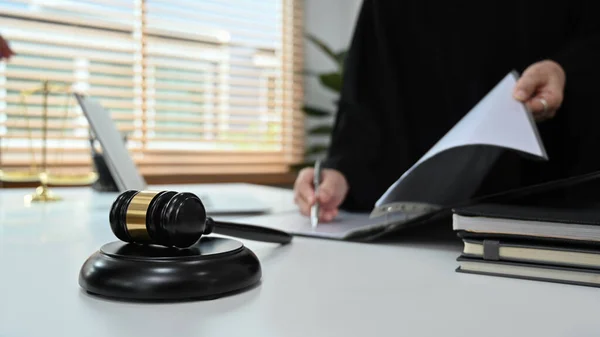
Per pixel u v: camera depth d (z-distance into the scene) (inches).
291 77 123.2
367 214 42.1
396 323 14.4
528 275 19.5
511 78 29.0
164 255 17.1
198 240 19.0
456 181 31.3
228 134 117.3
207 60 113.8
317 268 21.5
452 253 25.1
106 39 102.3
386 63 49.5
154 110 109.0
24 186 83.4
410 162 47.1
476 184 33.9
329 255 24.4
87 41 100.3
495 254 20.1
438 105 50.5
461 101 50.0
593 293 17.6
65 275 20.2
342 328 13.9
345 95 49.1
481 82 49.9
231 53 116.9
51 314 15.2
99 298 16.8
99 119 43.4
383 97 49.1
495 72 50.2
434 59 50.6
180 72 111.3
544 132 43.9
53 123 95.0
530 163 44.8
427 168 27.9
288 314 15.2
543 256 19.4
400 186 26.7
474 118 26.9
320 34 126.7
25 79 94.0
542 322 14.5
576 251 18.8
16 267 21.6
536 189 21.6
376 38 50.7
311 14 125.6
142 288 16.3
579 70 40.2
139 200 18.0
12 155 91.7
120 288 16.4
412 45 50.9
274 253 24.9
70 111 96.6
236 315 15.1
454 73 50.3
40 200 49.9
